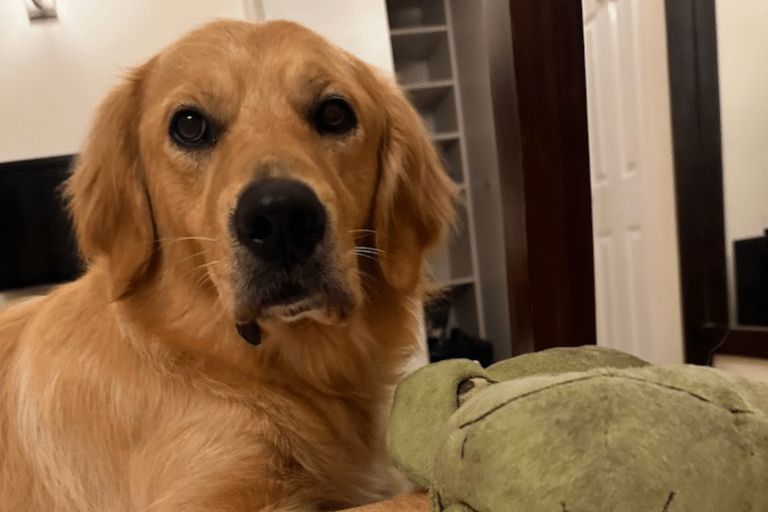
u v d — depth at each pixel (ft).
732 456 1.39
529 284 3.83
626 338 8.59
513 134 3.73
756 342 6.28
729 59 6.44
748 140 6.28
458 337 12.05
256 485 2.92
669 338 7.54
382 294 3.87
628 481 1.32
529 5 3.51
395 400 2.35
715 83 6.54
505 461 1.43
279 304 2.95
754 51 6.27
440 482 1.62
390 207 3.86
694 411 1.47
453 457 1.56
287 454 3.15
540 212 3.74
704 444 1.39
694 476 1.34
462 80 12.63
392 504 2.30
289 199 2.77
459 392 2.19
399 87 4.32
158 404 3.13
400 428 2.20
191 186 3.32
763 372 6.23
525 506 1.35
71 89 9.55
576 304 3.86
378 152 3.86
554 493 1.33
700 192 6.74
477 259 13.19
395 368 3.94
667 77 6.96
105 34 9.51
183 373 3.24
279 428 3.19
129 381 3.18
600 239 9.07
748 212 6.52
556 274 3.82
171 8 9.59
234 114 3.28
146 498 2.93
